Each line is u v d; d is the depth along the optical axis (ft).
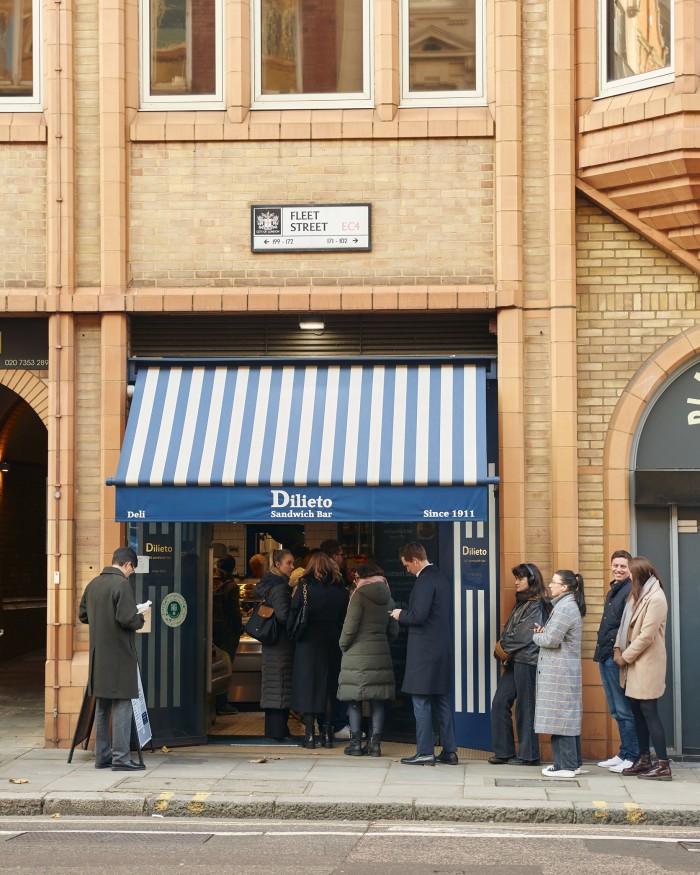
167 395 38.58
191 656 39.37
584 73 38.86
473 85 39.93
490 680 38.09
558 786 32.19
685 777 34.12
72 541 38.93
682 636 37.88
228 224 39.47
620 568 35.50
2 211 39.83
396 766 35.12
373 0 40.01
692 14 36.55
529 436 38.42
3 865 24.30
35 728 41.88
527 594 35.81
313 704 37.96
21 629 64.85
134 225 39.65
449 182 39.17
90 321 39.52
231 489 36.04
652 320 38.60
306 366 38.99
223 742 39.55
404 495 35.58
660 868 24.13
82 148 39.88
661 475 37.70
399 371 38.60
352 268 39.19
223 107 40.14
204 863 24.56
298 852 25.75
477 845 26.58
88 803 30.09
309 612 37.99
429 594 35.42
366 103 40.01
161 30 40.52
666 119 36.88
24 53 40.70
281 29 40.42
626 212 38.60
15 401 61.26
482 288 38.60
